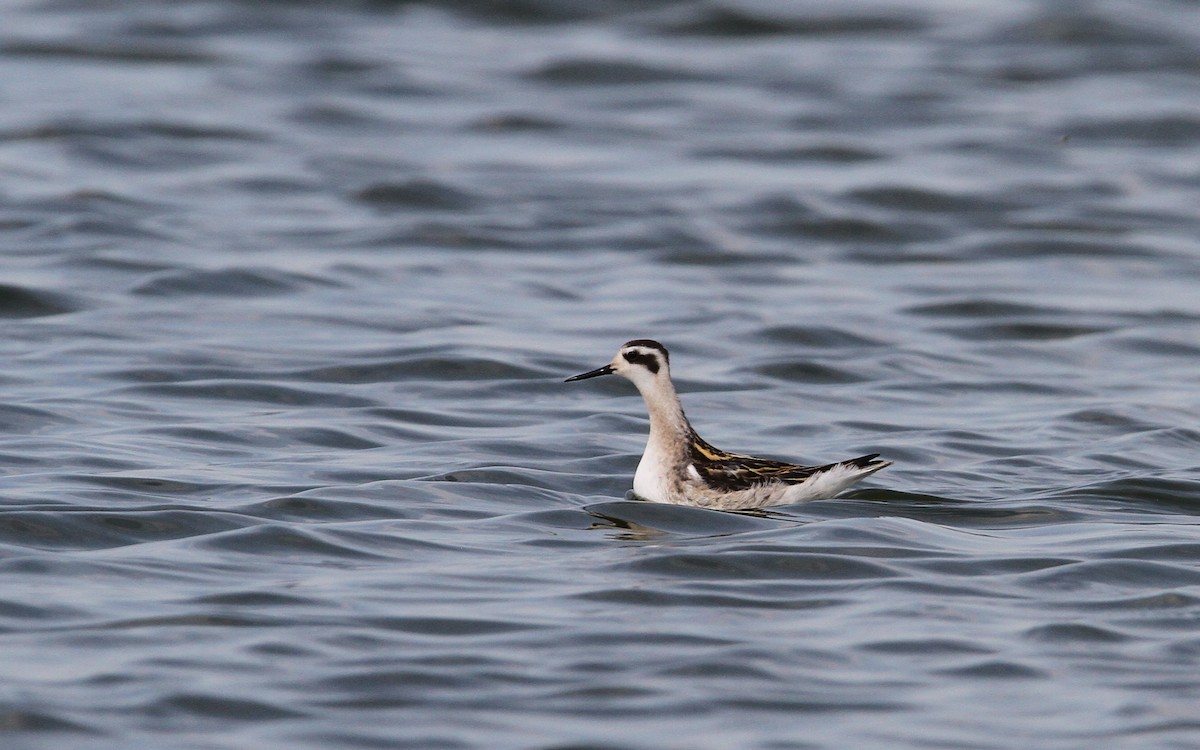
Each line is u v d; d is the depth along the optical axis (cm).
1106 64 4281
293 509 1328
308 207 2931
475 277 2502
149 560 1181
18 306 2198
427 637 1023
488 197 3030
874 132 3634
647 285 2489
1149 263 2716
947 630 1059
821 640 1037
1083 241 2833
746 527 1319
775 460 1458
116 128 3416
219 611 1066
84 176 3055
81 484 1398
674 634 1041
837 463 1395
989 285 2541
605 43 4422
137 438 1591
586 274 2555
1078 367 2088
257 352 2005
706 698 933
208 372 1906
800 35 4544
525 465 1524
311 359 1980
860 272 2636
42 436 1582
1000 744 880
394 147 3403
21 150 3216
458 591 1125
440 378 1925
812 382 1975
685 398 1870
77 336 2052
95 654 981
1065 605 1115
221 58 4128
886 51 4375
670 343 2134
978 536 1296
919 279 2584
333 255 2589
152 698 913
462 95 3884
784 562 1208
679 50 4353
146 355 1967
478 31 4528
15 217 2725
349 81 3947
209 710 902
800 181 3194
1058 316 2338
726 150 3453
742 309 2341
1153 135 3675
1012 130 3659
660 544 1262
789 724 901
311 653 991
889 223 2908
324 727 884
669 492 1393
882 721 905
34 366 1897
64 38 4231
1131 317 2339
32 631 1020
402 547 1238
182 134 3419
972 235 2886
